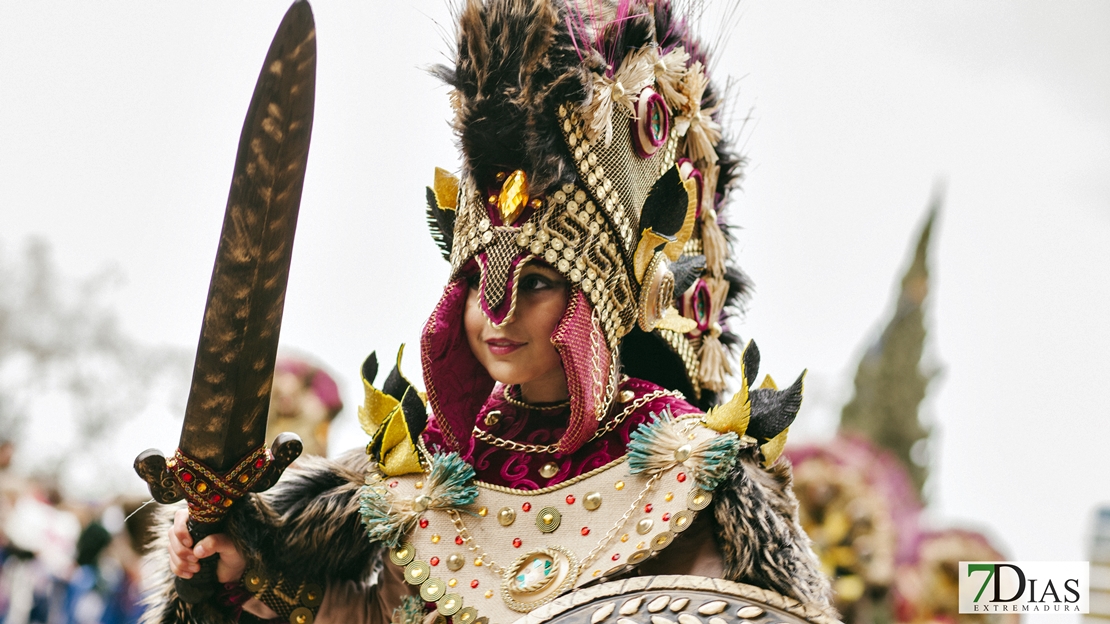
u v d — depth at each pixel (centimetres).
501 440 176
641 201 172
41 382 710
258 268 149
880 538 365
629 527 160
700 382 191
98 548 463
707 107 195
